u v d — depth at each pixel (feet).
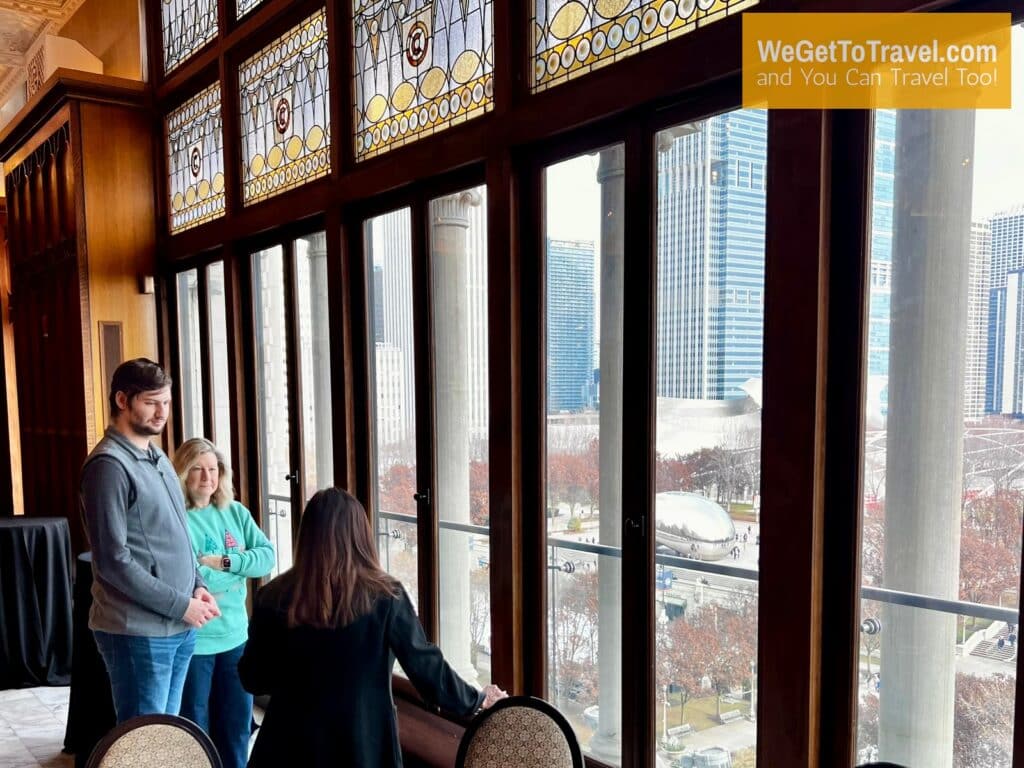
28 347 18.47
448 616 10.00
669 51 6.64
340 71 10.64
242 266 13.65
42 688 13.62
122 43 17.25
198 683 8.77
